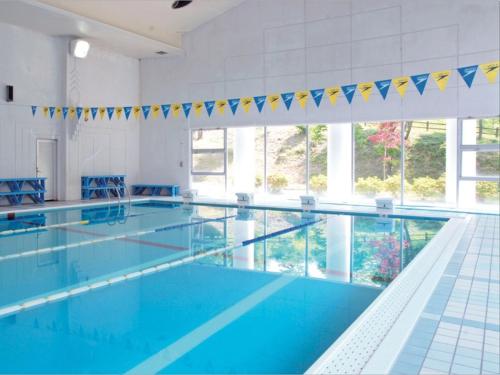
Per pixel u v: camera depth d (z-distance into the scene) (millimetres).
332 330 2684
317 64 9414
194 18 10383
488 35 7723
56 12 8031
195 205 9469
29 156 9250
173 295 3377
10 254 4805
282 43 9805
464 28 7922
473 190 8352
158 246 5219
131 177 11578
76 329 2699
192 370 2182
